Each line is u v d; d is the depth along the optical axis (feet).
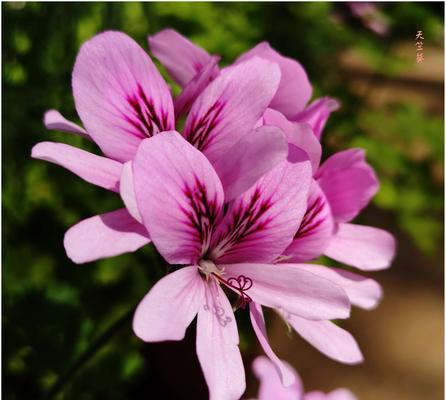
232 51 1.31
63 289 0.98
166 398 1.21
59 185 1.07
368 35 1.82
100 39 0.75
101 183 0.73
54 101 1.00
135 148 0.76
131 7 1.09
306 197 0.76
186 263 0.76
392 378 1.66
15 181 1.02
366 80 2.22
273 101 0.80
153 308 0.72
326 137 1.54
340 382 1.61
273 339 1.60
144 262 1.11
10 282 1.01
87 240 0.72
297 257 0.80
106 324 1.08
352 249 0.82
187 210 0.74
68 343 0.97
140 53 0.76
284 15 1.55
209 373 0.72
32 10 1.01
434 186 1.57
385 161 1.55
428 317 1.87
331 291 0.75
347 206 0.81
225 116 0.76
